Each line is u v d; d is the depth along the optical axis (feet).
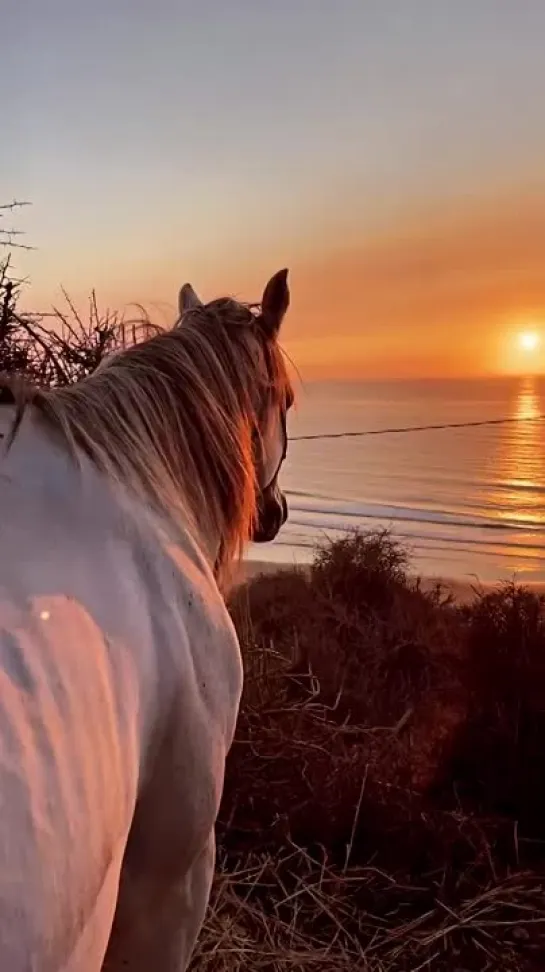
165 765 4.57
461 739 12.34
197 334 6.19
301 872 9.98
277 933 9.05
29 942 2.64
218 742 4.89
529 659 12.37
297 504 73.97
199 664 4.62
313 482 90.17
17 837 2.68
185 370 5.86
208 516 5.95
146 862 4.91
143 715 4.10
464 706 13.47
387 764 11.50
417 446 128.26
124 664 3.86
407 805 10.75
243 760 10.69
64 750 3.07
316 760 10.96
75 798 3.04
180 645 4.44
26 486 4.10
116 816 3.40
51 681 3.20
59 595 3.63
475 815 11.34
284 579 22.22
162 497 5.07
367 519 65.21
